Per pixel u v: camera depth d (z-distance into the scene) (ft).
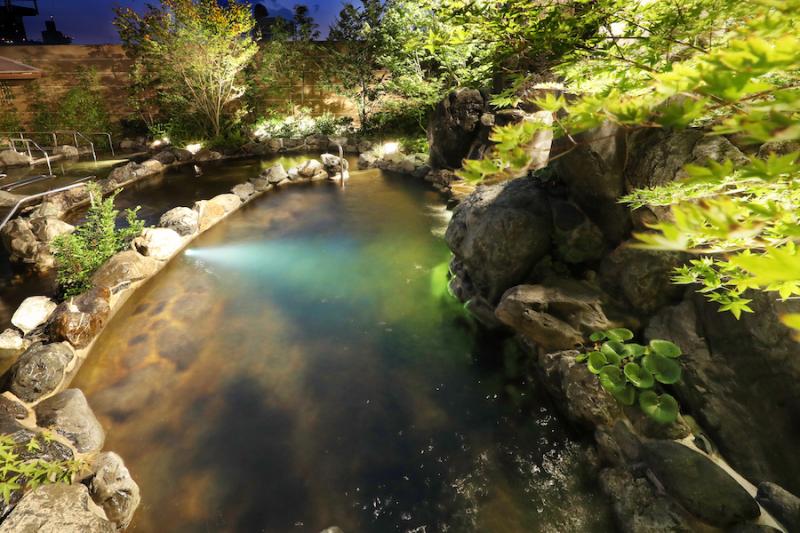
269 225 34.68
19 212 33.12
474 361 18.65
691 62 3.12
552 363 15.92
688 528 10.31
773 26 1.91
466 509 12.36
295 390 17.07
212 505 12.61
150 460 13.99
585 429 14.30
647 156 14.14
